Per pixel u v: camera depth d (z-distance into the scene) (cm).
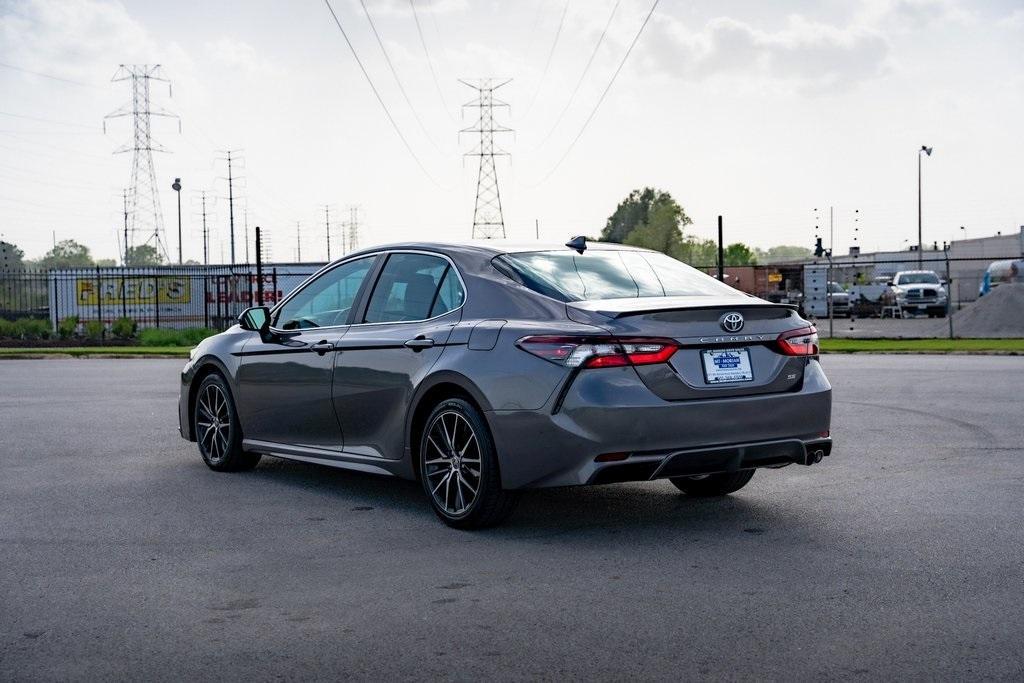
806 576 443
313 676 333
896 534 516
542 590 428
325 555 489
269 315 687
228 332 738
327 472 724
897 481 657
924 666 334
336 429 626
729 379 509
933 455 752
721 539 512
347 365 610
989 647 351
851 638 362
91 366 1922
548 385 494
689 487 630
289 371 655
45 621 391
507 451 510
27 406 1155
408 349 570
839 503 594
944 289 4019
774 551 487
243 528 546
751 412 507
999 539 503
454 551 495
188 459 781
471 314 548
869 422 931
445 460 548
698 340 501
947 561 463
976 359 1800
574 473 491
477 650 356
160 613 400
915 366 1619
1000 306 2884
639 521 555
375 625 384
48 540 521
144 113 6781
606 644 360
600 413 482
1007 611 390
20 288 3506
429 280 589
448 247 591
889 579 436
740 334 513
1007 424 906
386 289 615
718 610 397
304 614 398
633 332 490
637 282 555
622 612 396
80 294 3475
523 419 502
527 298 530
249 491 652
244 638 371
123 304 3111
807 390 528
